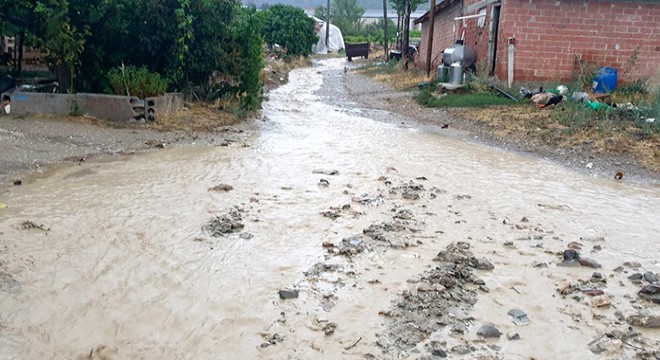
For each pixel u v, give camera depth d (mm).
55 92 12820
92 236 5688
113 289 4605
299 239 5812
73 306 4309
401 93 20938
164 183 7773
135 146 10117
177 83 14180
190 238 5734
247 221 6301
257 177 8320
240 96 15133
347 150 10789
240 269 5062
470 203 7359
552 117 13336
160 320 4168
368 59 44562
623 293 4777
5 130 10031
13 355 3664
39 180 7656
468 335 4035
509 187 8344
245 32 14773
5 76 13938
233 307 4383
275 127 13422
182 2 12977
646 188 8578
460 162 10062
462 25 22812
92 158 9094
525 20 17344
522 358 3777
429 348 3840
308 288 4719
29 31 12742
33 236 5602
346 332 4043
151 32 13422
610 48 17562
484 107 15883
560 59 17594
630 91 16922
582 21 17375
